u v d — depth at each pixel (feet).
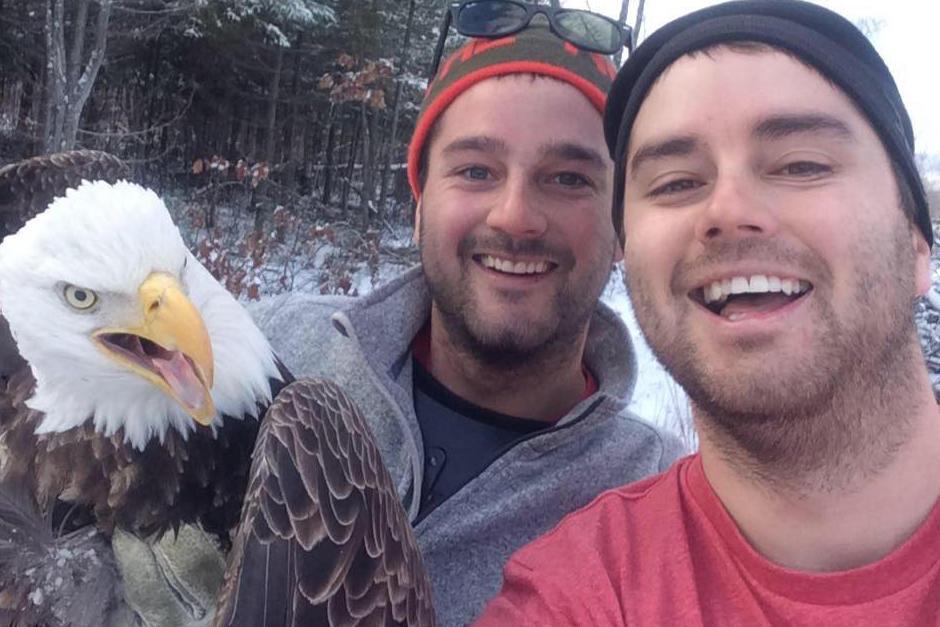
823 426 1.38
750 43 1.48
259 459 1.54
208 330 1.69
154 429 1.66
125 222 1.60
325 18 15.15
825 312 1.38
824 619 1.33
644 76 1.61
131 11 12.00
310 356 2.47
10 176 2.25
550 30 2.25
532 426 2.38
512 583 1.59
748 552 1.42
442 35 2.64
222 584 1.56
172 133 17.12
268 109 17.24
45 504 1.64
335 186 19.29
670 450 2.45
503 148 2.18
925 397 1.42
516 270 2.24
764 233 1.40
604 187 2.26
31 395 1.69
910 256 1.43
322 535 1.52
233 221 10.09
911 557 1.35
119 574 1.66
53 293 1.58
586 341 2.50
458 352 2.33
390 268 9.39
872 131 1.44
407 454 2.21
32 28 14.23
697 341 1.45
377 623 1.57
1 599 1.57
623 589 1.46
